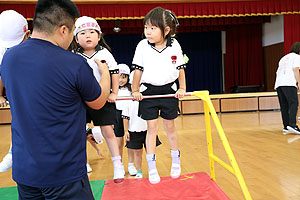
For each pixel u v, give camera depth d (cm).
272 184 208
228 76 1023
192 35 1077
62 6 93
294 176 223
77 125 94
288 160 269
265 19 887
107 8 646
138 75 188
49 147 88
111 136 188
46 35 93
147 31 178
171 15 183
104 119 184
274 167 249
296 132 397
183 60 192
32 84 87
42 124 87
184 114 712
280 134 407
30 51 90
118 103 247
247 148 328
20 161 90
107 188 204
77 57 93
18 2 609
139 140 237
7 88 91
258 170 243
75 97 93
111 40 1038
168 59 185
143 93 191
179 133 456
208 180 207
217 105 711
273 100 716
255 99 716
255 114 660
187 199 177
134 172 251
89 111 185
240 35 980
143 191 194
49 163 88
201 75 1084
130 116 235
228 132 445
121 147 250
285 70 399
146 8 655
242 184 146
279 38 852
